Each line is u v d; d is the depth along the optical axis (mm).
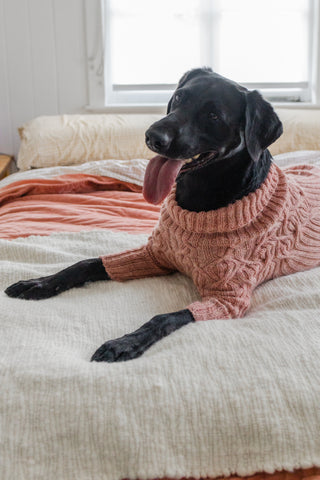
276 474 875
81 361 1003
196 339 1054
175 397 900
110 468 850
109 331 1151
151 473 840
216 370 958
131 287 1366
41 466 842
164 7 3100
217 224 1238
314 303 1207
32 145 2561
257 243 1271
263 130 1204
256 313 1214
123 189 2338
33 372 938
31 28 3008
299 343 1026
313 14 3105
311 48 3160
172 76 3213
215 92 1193
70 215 1932
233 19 3133
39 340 1076
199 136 1188
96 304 1265
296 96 3230
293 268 1395
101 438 857
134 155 2588
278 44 3172
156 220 1938
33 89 3109
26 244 1576
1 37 3014
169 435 868
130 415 877
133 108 3133
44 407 885
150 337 1088
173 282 1403
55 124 2656
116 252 1571
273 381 929
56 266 1457
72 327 1150
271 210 1284
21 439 855
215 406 891
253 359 983
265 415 883
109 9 3059
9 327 1126
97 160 2582
